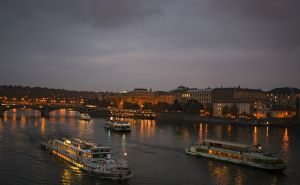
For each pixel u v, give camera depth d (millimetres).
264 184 94750
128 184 91562
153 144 157750
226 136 197750
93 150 105062
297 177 102312
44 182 91062
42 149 133625
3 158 117062
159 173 103188
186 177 99625
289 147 157625
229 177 100438
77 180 93062
